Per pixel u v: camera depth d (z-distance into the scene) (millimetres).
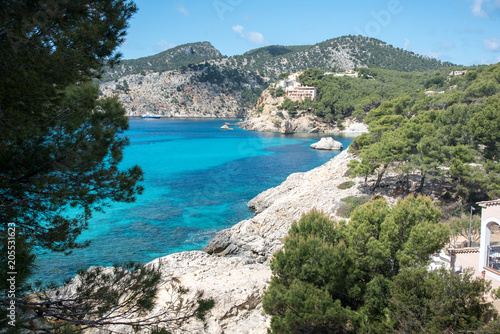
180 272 26734
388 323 14617
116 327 10141
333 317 15203
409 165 43250
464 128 45156
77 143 10812
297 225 22000
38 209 9727
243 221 43812
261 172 81125
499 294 13734
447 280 14414
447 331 13367
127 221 46281
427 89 181250
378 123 66625
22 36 8242
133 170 12453
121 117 12383
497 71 83000
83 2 9133
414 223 19031
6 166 9047
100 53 10570
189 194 60688
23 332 6293
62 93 10039
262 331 18469
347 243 19719
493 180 37562
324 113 192875
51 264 32719
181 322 9102
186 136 161375
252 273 26828
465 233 30812
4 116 8273
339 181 53312
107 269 10359
